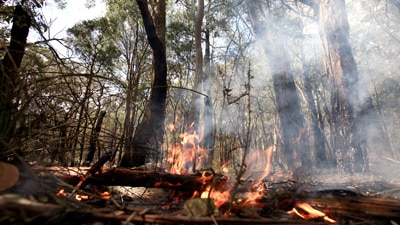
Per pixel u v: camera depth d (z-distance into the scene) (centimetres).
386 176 382
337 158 464
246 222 119
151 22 624
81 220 112
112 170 207
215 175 195
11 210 99
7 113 169
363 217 151
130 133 326
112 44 1420
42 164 169
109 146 263
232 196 152
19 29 322
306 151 513
